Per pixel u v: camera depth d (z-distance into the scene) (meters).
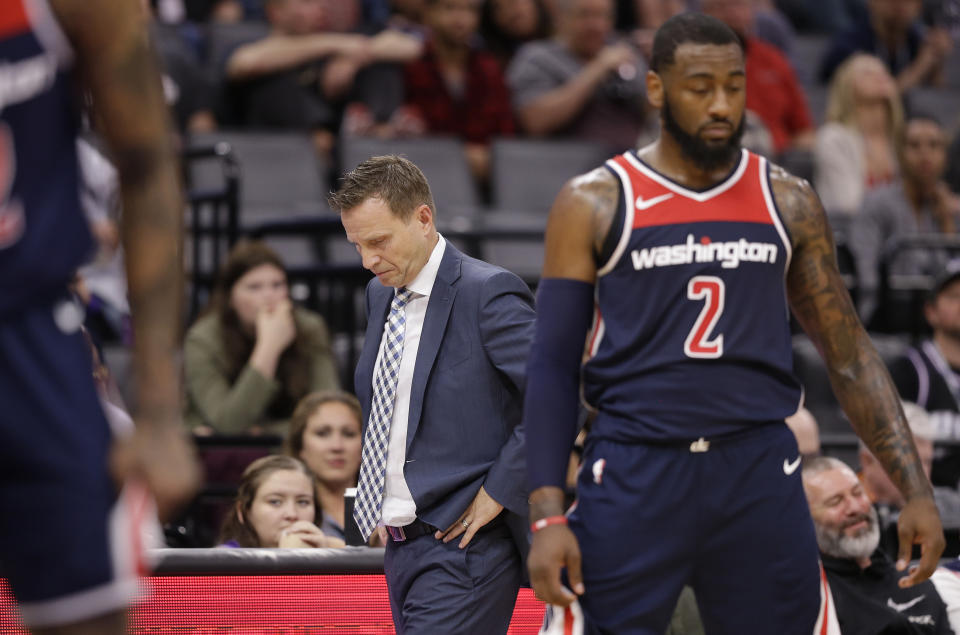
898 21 33.12
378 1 32.72
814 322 8.67
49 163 5.18
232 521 13.52
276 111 26.97
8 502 5.02
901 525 8.48
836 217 26.55
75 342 5.25
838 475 13.11
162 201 5.34
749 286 8.23
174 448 5.15
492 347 10.40
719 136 8.20
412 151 25.92
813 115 32.22
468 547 10.41
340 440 14.64
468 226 23.17
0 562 5.12
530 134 28.30
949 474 17.05
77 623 5.07
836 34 36.00
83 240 5.29
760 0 35.38
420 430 10.52
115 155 5.36
